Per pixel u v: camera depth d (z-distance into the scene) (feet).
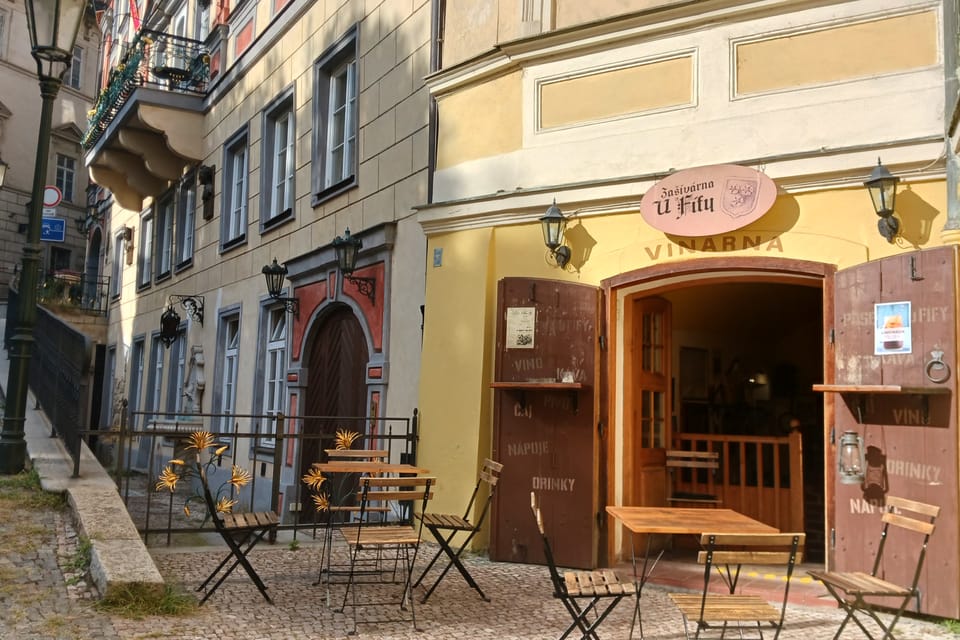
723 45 21.45
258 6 45.98
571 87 23.86
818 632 16.20
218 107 50.78
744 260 20.33
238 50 48.49
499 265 24.47
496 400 23.16
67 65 26.03
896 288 17.93
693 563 22.65
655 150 22.17
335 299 34.73
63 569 17.51
